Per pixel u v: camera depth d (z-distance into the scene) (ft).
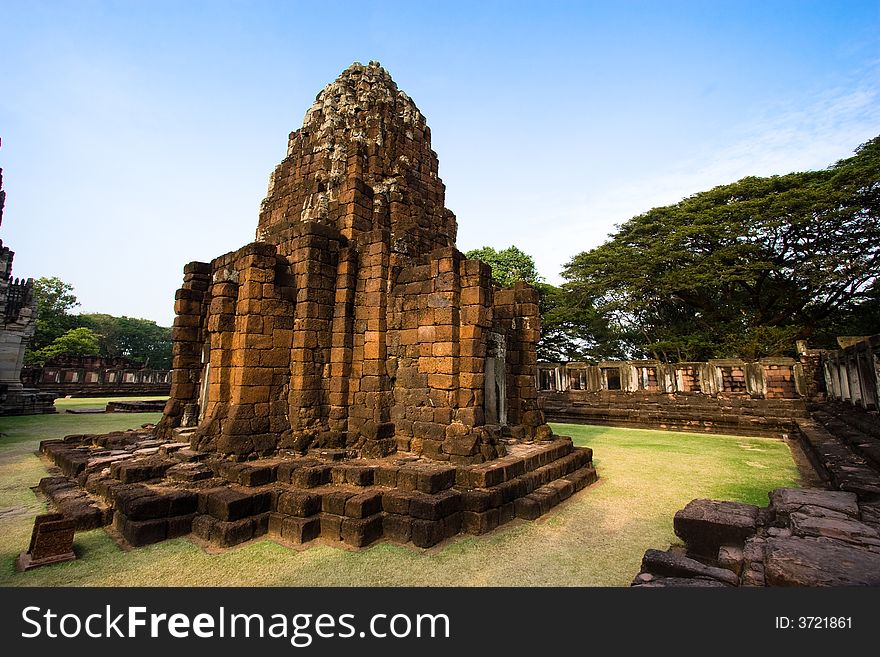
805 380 53.16
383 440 24.14
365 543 16.75
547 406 68.23
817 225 68.90
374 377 25.41
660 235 85.66
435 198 38.50
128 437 30.58
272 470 20.44
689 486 26.37
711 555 14.83
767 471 30.40
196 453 22.16
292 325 25.89
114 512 18.56
